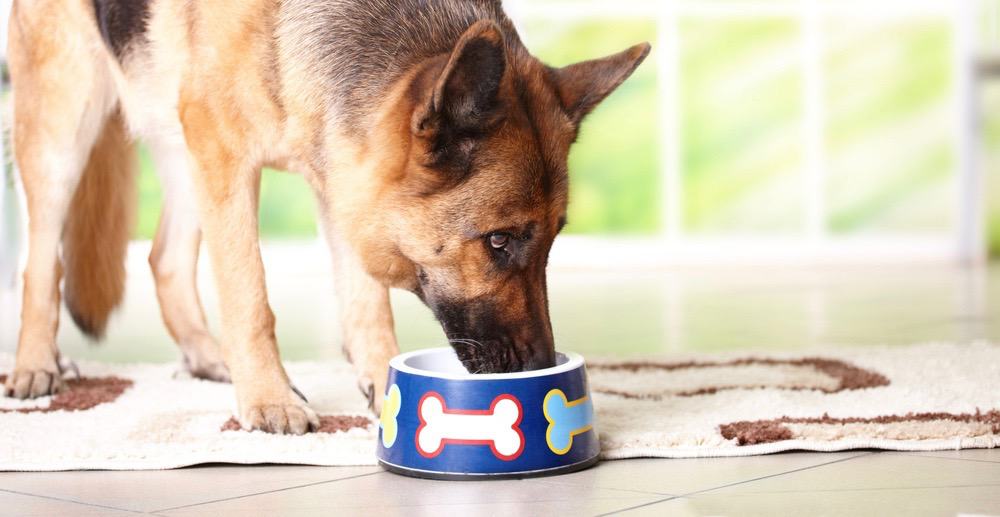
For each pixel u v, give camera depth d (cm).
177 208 296
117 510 221
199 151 258
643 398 269
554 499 223
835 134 725
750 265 702
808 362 301
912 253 725
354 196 249
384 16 253
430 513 219
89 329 306
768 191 721
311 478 233
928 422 246
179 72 263
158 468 237
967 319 396
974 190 730
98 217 300
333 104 252
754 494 224
